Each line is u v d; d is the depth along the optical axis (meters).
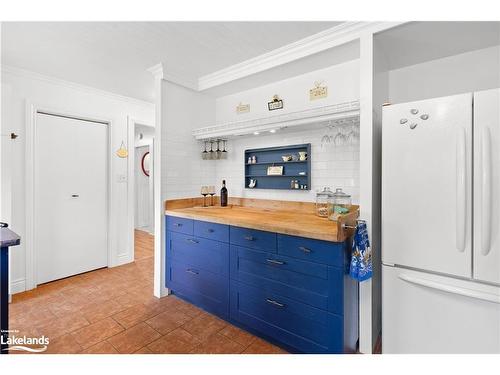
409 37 1.78
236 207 2.88
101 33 1.99
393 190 1.60
